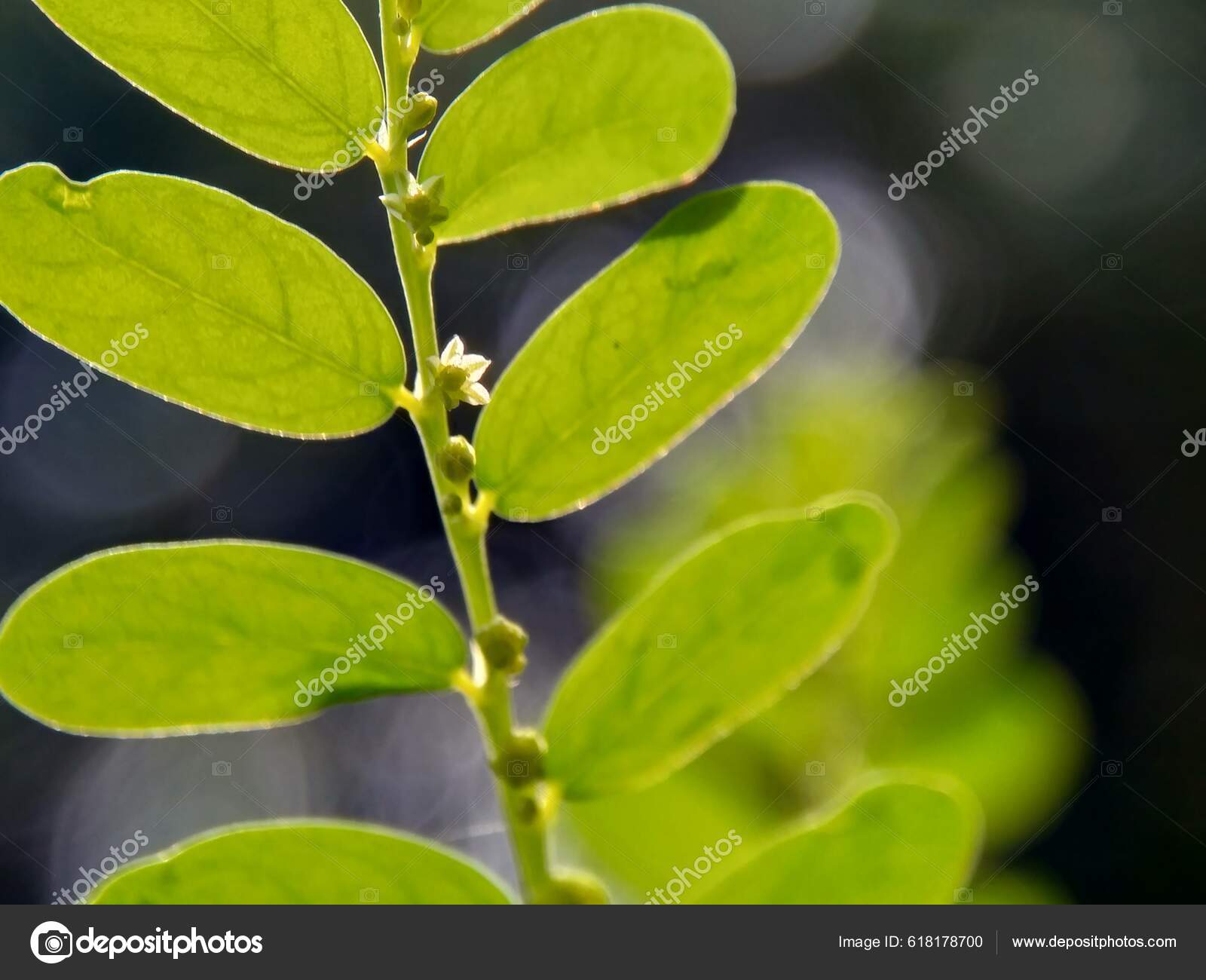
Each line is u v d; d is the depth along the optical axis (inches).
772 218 4.4
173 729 4.4
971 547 5.2
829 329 6.0
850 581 4.4
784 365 5.3
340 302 4.4
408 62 4.5
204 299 4.4
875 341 6.0
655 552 5.3
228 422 4.4
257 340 4.4
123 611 4.4
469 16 4.5
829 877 4.4
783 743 5.0
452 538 4.4
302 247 4.4
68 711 4.4
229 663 4.4
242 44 4.4
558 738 4.4
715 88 4.5
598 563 5.3
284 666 4.4
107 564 4.4
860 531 4.4
